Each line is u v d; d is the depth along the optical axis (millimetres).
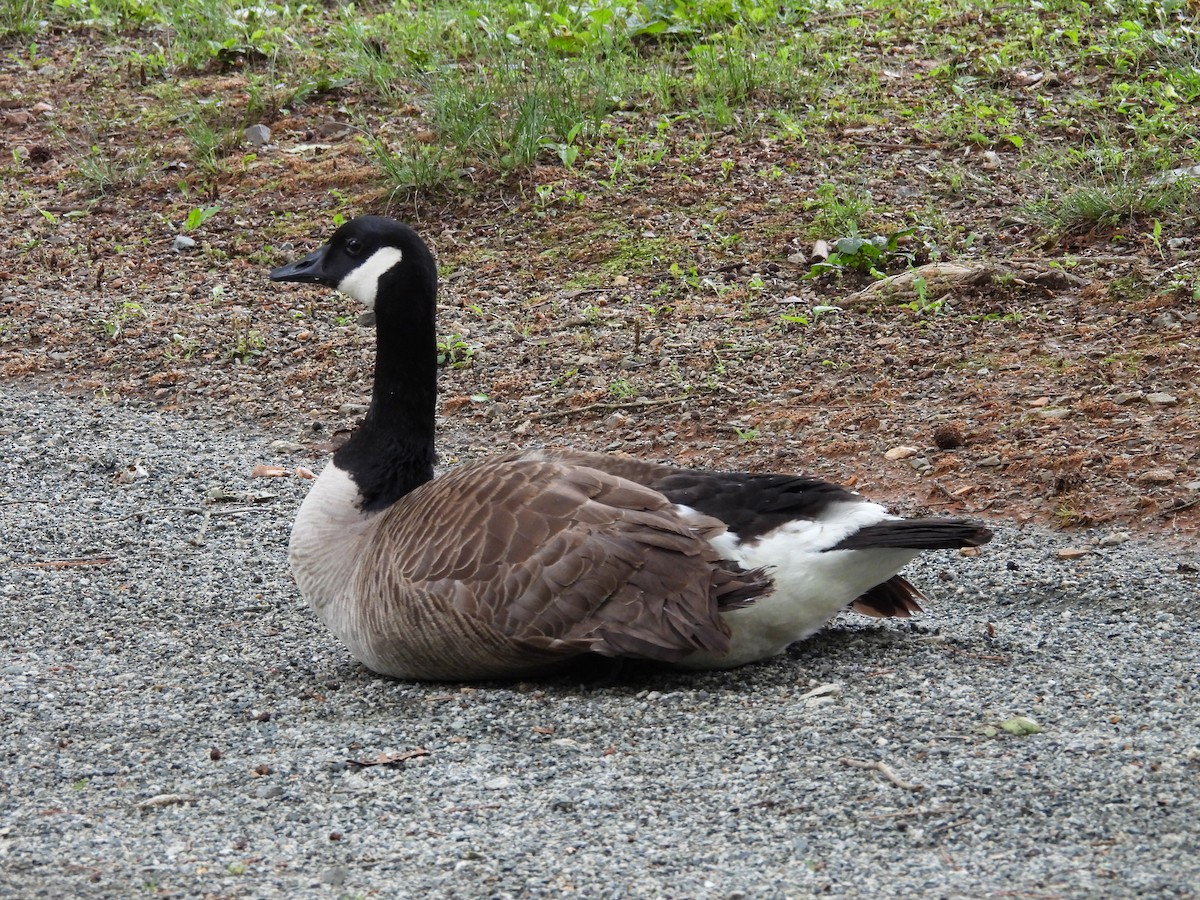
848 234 16422
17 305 17656
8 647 9625
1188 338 13602
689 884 6117
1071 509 11188
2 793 7395
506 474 8477
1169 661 8461
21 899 6254
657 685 8477
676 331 15305
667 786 7066
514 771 7367
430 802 7059
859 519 8148
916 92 19500
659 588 7941
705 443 13094
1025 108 18688
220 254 18484
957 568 10375
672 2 22219
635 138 19297
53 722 8336
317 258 9867
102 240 19125
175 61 23656
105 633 9867
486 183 18859
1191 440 11883
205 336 16562
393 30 23312
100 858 6629
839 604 8289
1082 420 12508
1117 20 20531
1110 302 14586
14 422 14750
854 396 13578
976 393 13289
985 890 5926
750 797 6891
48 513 12406
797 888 6031
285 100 21750
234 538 11805
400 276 9523
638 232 17422
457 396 14562
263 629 9953
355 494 9422
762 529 8195
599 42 21578
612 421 13688
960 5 21719
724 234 17141
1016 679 8266
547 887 6156
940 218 16578
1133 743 7254
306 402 14992
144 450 13914
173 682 8961
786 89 19828
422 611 8320
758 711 7910
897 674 8406
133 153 21031
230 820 6977
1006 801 6695
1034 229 16234
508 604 8094
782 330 15062
